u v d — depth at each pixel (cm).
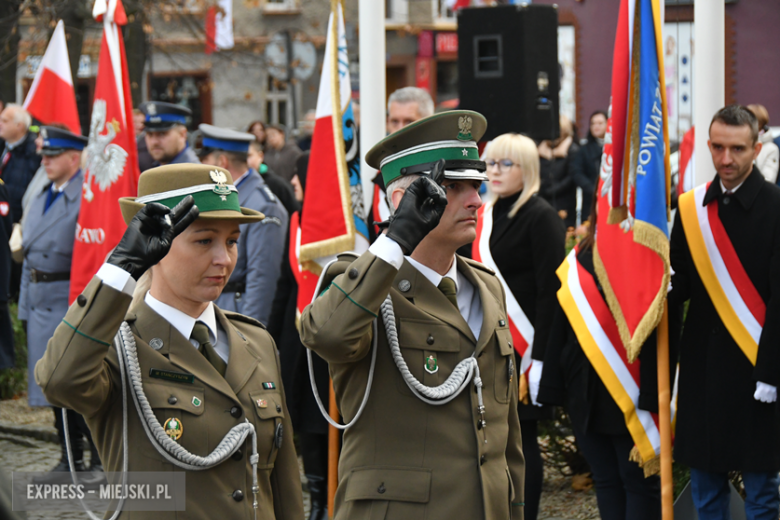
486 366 518
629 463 783
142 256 436
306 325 477
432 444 496
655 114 759
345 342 463
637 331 757
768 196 749
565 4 3092
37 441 1345
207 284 485
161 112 1219
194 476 470
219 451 473
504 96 1425
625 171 775
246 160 1120
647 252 762
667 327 771
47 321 1174
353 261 505
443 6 4466
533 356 841
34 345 1175
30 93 1519
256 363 510
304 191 988
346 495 504
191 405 476
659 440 770
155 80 4197
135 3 2331
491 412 515
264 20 4269
